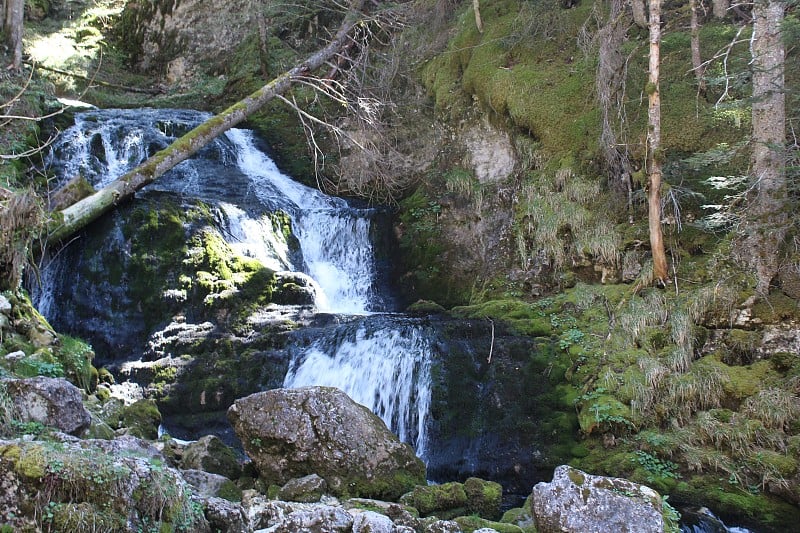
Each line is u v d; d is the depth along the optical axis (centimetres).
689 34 1236
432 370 938
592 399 876
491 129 1373
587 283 1104
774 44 925
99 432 623
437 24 1631
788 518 716
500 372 940
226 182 1441
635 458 798
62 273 1075
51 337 843
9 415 528
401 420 930
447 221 1339
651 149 994
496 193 1301
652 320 946
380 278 1362
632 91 1188
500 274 1212
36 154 1314
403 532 547
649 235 1059
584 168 1177
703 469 771
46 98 1508
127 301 1066
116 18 2359
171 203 1145
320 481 638
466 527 601
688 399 843
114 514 417
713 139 1065
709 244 1012
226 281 1095
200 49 2144
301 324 1053
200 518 470
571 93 1244
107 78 2112
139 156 1474
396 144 1514
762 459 753
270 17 1972
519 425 899
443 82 1504
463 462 886
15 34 1569
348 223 1366
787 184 941
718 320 923
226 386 969
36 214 854
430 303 1207
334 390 695
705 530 698
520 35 1392
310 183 1574
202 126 1259
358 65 1550
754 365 866
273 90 1377
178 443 778
